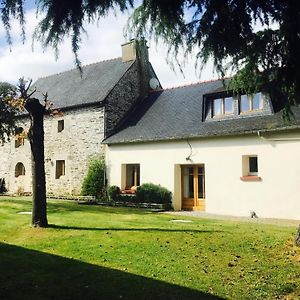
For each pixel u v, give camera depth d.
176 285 5.52
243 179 14.52
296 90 5.97
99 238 8.20
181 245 7.66
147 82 21.83
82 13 4.41
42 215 9.45
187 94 19.42
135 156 18.02
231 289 5.39
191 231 8.99
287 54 5.50
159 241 7.96
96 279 5.77
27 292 5.24
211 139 15.55
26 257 6.84
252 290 5.37
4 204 14.65
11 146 24.33
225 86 6.50
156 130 17.67
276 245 7.61
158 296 5.14
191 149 16.12
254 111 15.18
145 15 4.86
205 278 5.82
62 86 23.56
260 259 6.77
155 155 17.31
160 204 16.34
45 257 6.86
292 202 13.29
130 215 12.58
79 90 21.67
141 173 17.72
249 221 12.35
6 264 6.40
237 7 4.82
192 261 6.65
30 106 9.48
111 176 18.80
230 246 7.60
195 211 15.95
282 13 4.88
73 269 6.22
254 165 14.88
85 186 19.28
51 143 21.69
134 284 5.56
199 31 4.97
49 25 4.39
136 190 17.61
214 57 5.22
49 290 5.33
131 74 20.86
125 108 20.36
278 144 13.75
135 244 7.71
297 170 13.27
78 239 8.12
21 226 9.46
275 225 11.07
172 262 6.59
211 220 12.07
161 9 4.76
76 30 4.47
